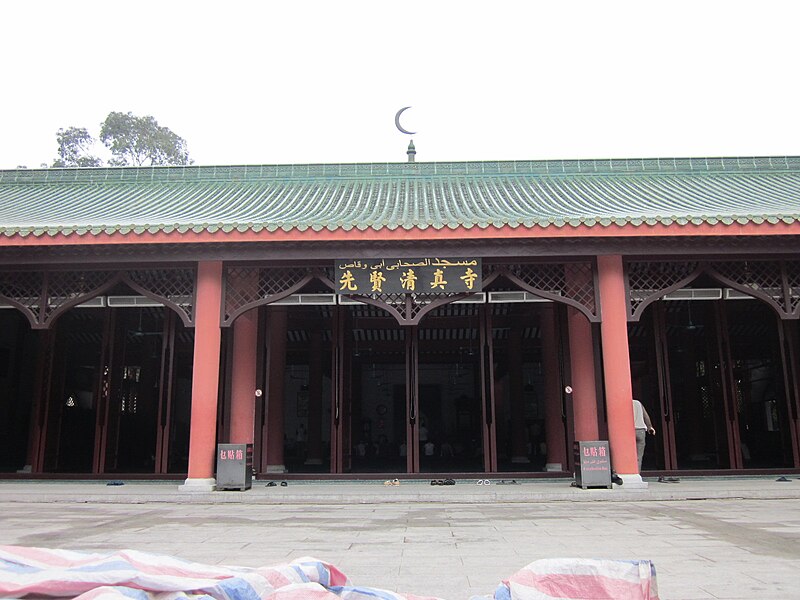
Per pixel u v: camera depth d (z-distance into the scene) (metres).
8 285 13.51
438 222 12.12
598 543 7.23
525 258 12.89
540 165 19.83
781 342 15.43
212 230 12.08
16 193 19.05
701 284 16.42
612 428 12.42
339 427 15.30
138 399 21.81
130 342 22.56
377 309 20.20
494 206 15.75
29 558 3.96
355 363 25.03
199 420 12.39
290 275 13.42
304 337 23.02
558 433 16.62
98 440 15.66
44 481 14.88
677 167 19.66
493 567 6.05
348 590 3.82
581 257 12.90
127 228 12.03
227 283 13.09
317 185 19.25
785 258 12.95
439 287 12.65
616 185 18.47
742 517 9.20
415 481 14.33
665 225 11.88
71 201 17.77
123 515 9.88
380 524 8.84
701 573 5.69
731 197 16.00
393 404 29.05
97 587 3.50
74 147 43.38
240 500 11.59
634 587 3.69
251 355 14.64
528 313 20.50
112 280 13.22
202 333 12.66
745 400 23.17
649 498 11.48
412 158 20.55
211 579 3.82
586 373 14.58
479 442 27.41
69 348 21.69
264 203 16.78
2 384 19.86
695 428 20.56
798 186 17.45
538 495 11.55
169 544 7.28
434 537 7.71
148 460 21.38
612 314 12.60
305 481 14.39
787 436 16.55
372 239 12.17
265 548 7.03
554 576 3.81
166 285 13.40
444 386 29.25
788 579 5.46
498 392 28.41
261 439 14.89
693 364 20.81
